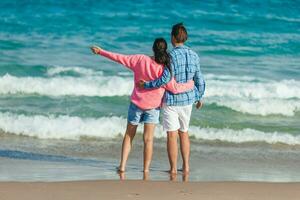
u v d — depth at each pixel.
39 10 35.22
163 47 12.83
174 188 11.45
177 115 13.35
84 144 16.64
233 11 37.03
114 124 17.98
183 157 13.83
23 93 21.23
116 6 36.53
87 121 18.08
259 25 35.16
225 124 18.72
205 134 17.72
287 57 28.84
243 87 22.08
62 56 26.86
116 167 14.13
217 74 24.58
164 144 16.80
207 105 20.16
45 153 15.47
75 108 19.69
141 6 36.88
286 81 23.39
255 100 21.05
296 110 20.33
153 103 13.12
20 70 24.12
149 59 12.89
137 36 31.73
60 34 31.47
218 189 11.46
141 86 13.02
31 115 18.52
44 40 30.02
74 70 23.95
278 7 37.94
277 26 35.12
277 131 18.53
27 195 10.72
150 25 33.91
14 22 33.38
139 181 11.93
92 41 30.30
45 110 19.33
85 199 10.59
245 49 29.70
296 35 33.28
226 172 14.05
